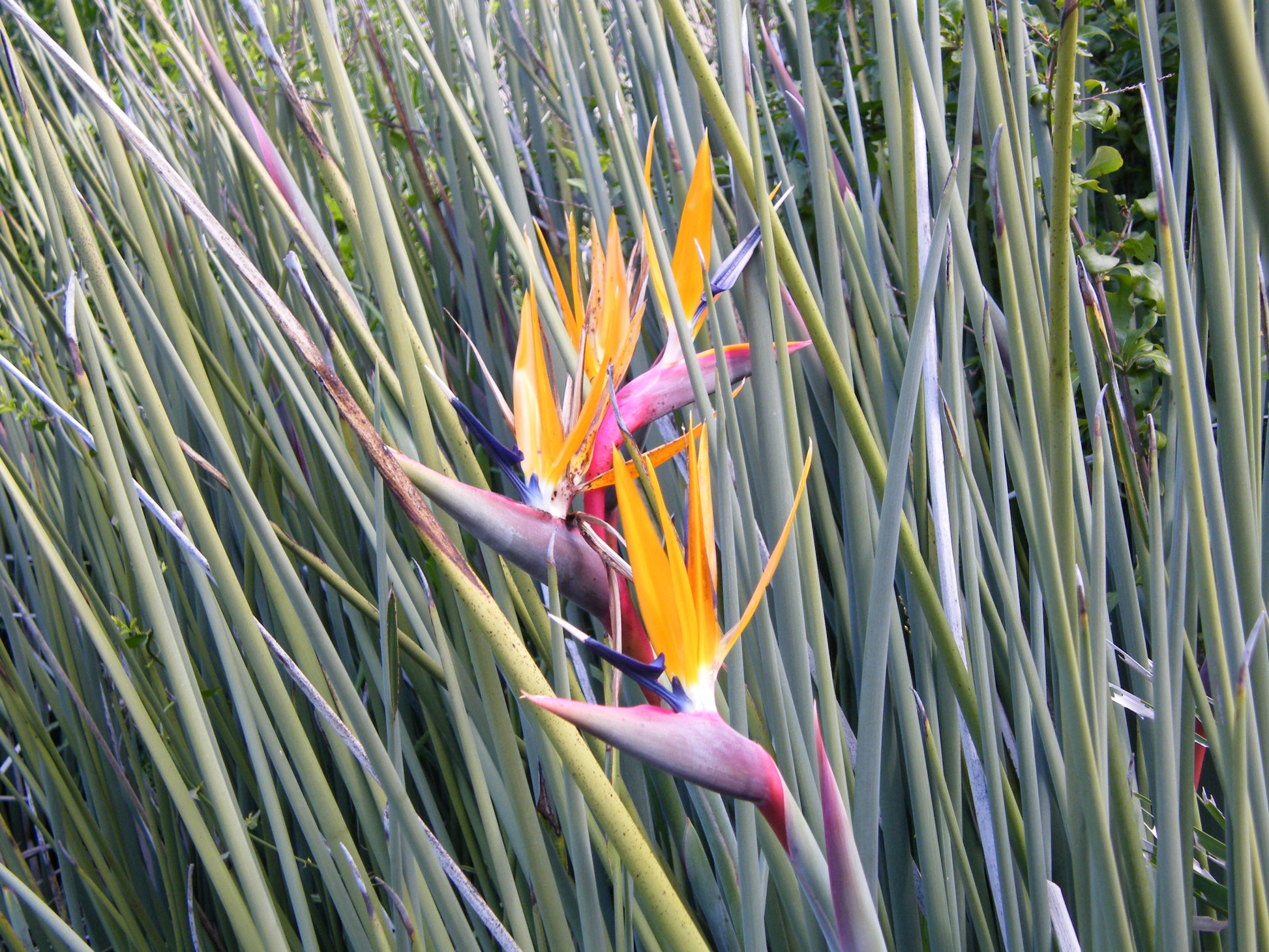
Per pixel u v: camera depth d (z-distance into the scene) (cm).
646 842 56
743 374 72
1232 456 57
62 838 129
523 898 103
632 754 50
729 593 66
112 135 70
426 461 65
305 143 142
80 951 84
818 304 93
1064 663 65
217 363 108
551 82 130
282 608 79
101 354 76
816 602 72
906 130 77
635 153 84
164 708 121
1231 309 54
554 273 72
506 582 73
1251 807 66
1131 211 112
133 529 73
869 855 68
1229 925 71
